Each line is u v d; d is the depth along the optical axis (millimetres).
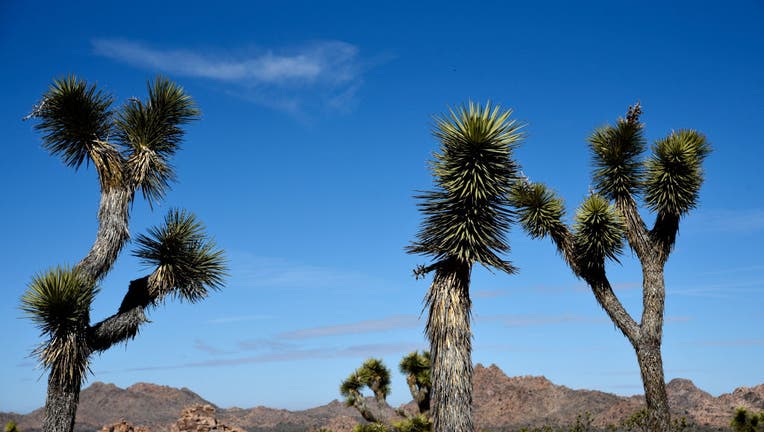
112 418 128000
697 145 15391
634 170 15219
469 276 11812
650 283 14898
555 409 129875
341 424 108562
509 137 11797
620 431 71062
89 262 11812
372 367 18438
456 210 11820
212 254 12828
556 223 15266
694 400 131000
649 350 14602
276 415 137250
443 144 12008
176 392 144875
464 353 11383
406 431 16891
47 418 10953
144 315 12102
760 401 106750
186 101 13484
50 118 12477
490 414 136875
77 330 11133
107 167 12312
